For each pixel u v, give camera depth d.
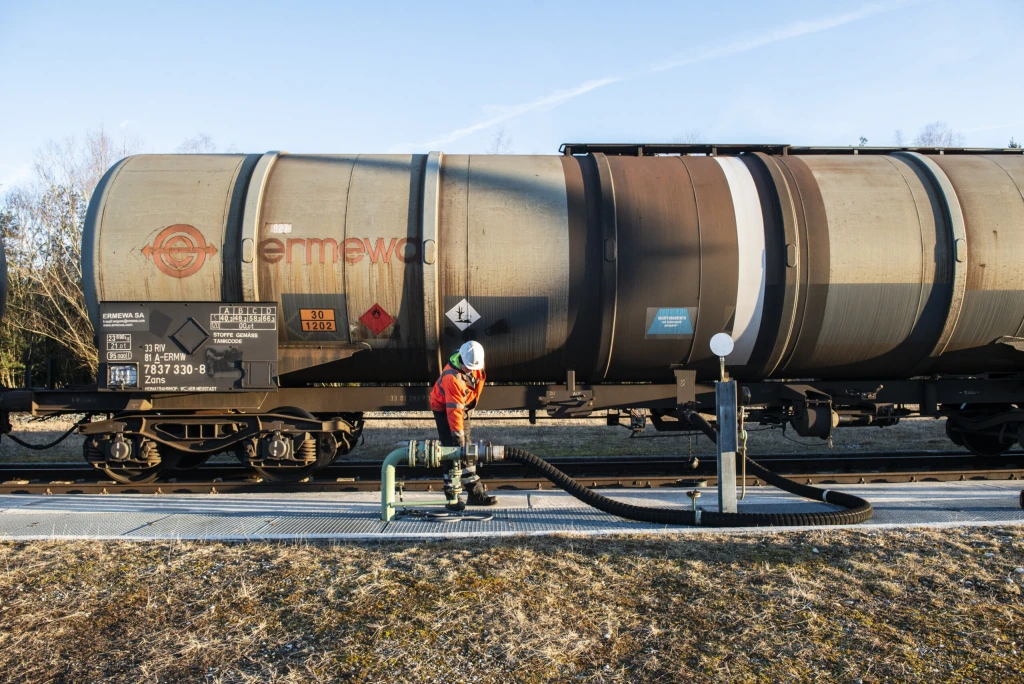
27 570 5.16
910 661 3.69
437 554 5.35
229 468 9.33
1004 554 5.26
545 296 7.70
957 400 8.49
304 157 8.51
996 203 7.95
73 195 25.56
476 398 6.74
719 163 8.32
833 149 8.91
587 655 3.79
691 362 8.12
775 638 3.96
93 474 9.17
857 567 4.98
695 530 5.86
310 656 3.80
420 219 7.75
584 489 6.17
